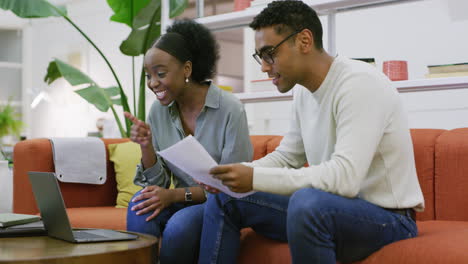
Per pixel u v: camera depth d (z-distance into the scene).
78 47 7.00
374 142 1.45
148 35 3.57
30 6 3.51
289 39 1.56
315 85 1.60
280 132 4.48
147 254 1.40
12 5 3.48
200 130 1.98
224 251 1.66
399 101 1.54
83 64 6.93
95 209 2.41
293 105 1.79
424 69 3.56
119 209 2.38
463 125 3.47
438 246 1.36
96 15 6.78
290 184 1.45
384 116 1.48
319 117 1.62
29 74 7.84
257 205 1.65
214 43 2.02
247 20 2.92
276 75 1.60
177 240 1.75
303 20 1.56
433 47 3.52
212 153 1.99
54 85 7.30
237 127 1.95
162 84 1.91
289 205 1.42
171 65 1.90
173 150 1.46
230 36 5.80
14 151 2.47
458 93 3.48
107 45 6.66
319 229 1.39
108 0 3.58
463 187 1.90
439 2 3.48
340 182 1.41
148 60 1.91
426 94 3.61
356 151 1.43
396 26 3.66
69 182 2.52
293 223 1.40
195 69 1.97
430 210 1.97
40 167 2.45
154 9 3.49
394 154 1.51
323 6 2.62
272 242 1.71
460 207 1.90
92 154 2.58
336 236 1.43
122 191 2.56
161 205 1.85
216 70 2.04
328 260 1.40
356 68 1.53
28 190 2.42
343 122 1.47
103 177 2.58
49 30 7.41
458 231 1.53
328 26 2.79
